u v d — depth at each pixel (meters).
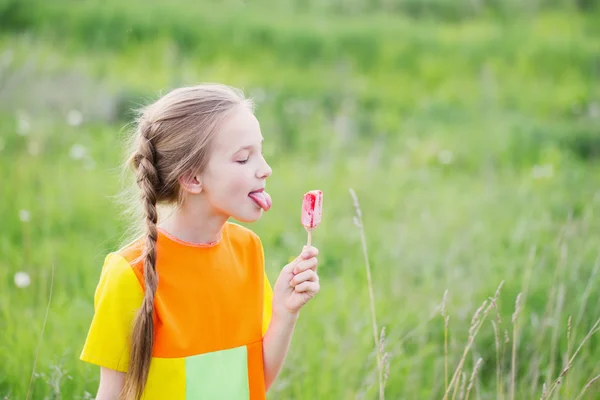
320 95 9.24
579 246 4.21
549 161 7.54
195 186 1.91
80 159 6.10
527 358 3.34
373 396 3.02
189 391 1.91
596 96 10.10
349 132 7.95
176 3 11.51
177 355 1.89
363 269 4.33
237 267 2.06
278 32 10.80
